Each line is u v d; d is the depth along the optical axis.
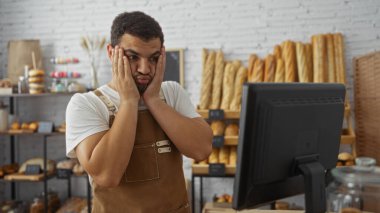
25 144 3.70
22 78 3.32
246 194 0.90
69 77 3.44
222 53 3.25
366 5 3.17
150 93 1.29
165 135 1.34
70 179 3.65
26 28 3.64
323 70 2.99
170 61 3.40
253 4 3.32
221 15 3.37
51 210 3.38
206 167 2.82
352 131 2.91
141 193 1.28
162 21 3.45
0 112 3.31
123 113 1.20
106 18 3.53
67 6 3.58
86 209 3.21
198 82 3.42
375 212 0.96
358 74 3.06
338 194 1.00
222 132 3.04
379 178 0.90
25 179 3.20
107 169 1.16
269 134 0.89
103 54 3.51
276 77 3.03
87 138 1.22
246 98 0.86
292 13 3.27
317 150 1.02
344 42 3.20
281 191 0.98
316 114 0.99
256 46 3.33
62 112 3.64
